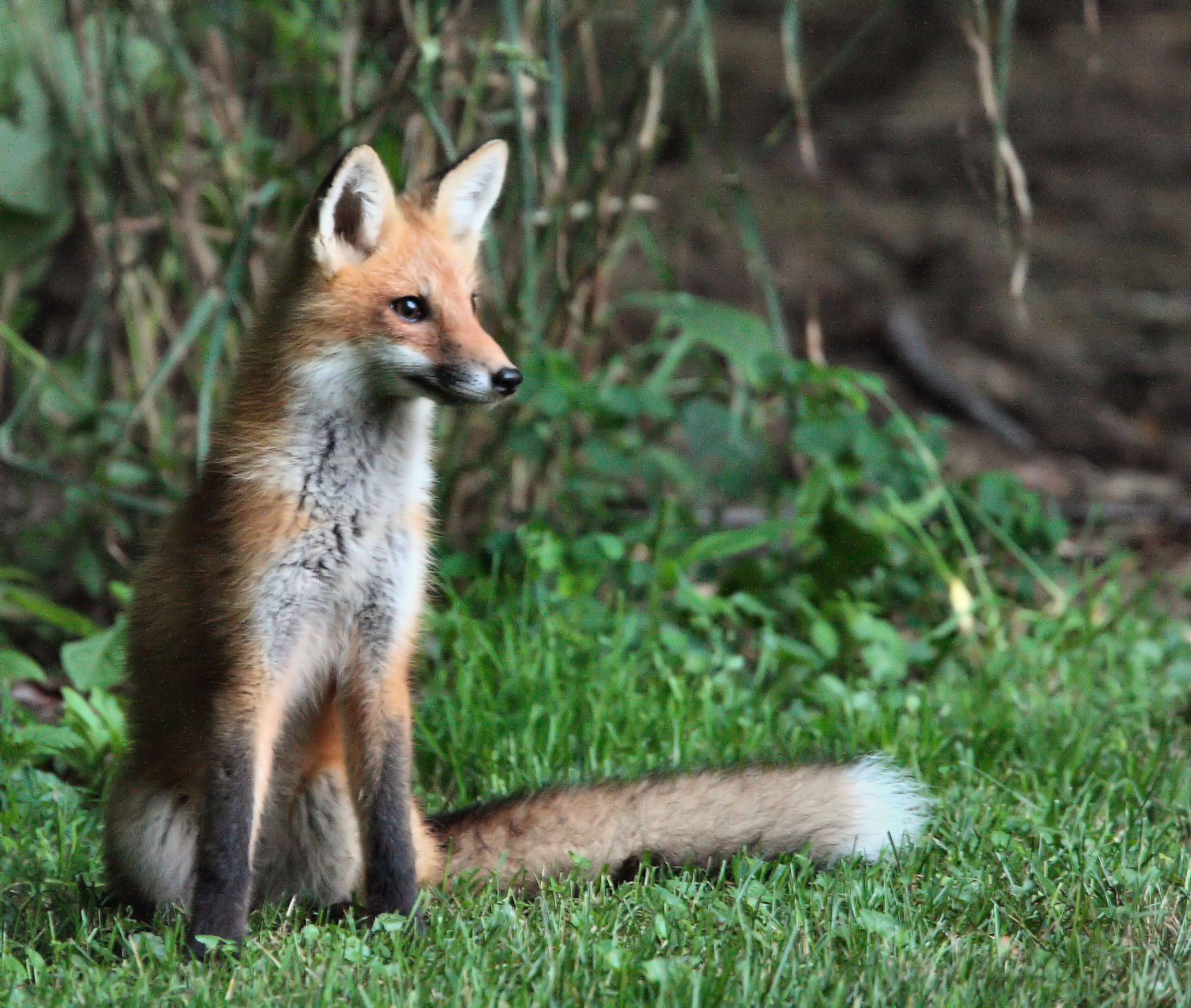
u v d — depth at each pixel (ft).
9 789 27.22
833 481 37.81
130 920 22.72
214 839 21.56
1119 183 75.77
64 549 41.06
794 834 24.80
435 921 21.97
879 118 79.77
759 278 42.70
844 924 21.66
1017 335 65.31
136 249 42.16
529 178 37.32
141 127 40.60
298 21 40.40
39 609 34.65
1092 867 23.76
